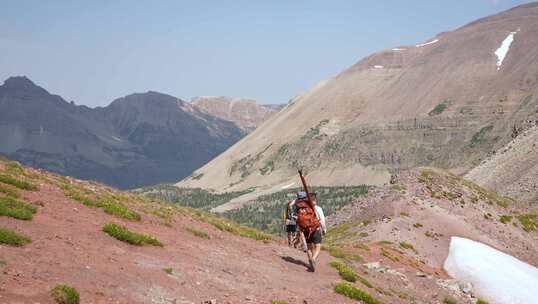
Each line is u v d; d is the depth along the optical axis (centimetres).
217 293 1198
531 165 12875
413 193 5862
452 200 5962
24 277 946
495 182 13512
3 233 1120
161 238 1669
